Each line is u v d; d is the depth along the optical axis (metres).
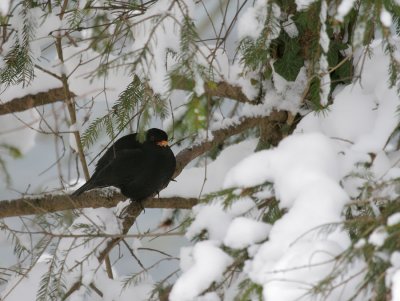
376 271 4.66
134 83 7.23
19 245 7.95
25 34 7.33
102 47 8.41
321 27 6.19
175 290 5.38
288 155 5.73
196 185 9.13
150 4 8.06
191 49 5.84
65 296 7.05
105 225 7.73
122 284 7.82
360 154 6.20
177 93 9.11
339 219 5.14
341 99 7.25
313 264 4.62
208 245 5.51
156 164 8.90
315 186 5.33
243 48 6.77
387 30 5.82
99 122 7.99
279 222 5.21
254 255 5.33
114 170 8.83
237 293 5.41
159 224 9.72
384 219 4.91
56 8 8.22
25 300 7.71
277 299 4.70
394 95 6.84
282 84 8.05
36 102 8.43
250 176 5.73
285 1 7.41
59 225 7.96
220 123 8.70
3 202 8.45
